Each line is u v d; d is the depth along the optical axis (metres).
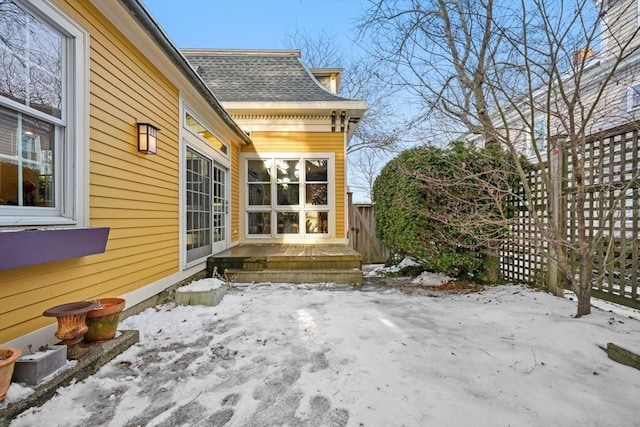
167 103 4.04
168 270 4.08
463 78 4.17
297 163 7.61
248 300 4.10
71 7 2.46
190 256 4.85
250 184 7.65
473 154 4.62
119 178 3.08
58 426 1.64
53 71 2.37
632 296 3.15
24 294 2.07
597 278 3.19
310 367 2.30
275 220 7.58
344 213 7.59
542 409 1.77
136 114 3.37
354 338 2.82
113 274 2.98
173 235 4.21
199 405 1.85
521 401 1.85
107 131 2.90
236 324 3.20
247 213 7.60
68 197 2.46
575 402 1.83
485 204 4.28
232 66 8.51
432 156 4.75
